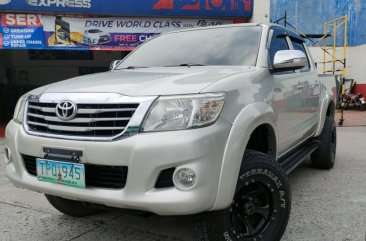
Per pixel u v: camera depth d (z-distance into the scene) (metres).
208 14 11.50
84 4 10.80
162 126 2.54
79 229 3.75
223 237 2.77
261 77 3.34
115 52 16.75
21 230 3.75
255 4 11.68
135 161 2.51
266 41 3.81
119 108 2.62
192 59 3.87
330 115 5.89
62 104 2.79
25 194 4.87
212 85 2.72
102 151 2.58
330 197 4.50
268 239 3.04
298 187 4.91
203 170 2.49
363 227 3.63
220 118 2.65
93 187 2.70
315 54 20.06
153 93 2.63
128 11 11.11
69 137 2.73
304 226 3.67
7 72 16.23
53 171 2.82
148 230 3.66
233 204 2.87
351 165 6.06
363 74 19.67
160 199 2.49
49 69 16.58
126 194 2.57
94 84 2.96
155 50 4.30
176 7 11.31
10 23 10.61
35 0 10.45
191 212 2.49
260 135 3.42
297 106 4.10
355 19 20.39
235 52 3.75
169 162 2.49
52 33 10.93
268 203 3.10
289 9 20.56
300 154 4.45
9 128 3.24
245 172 2.84
